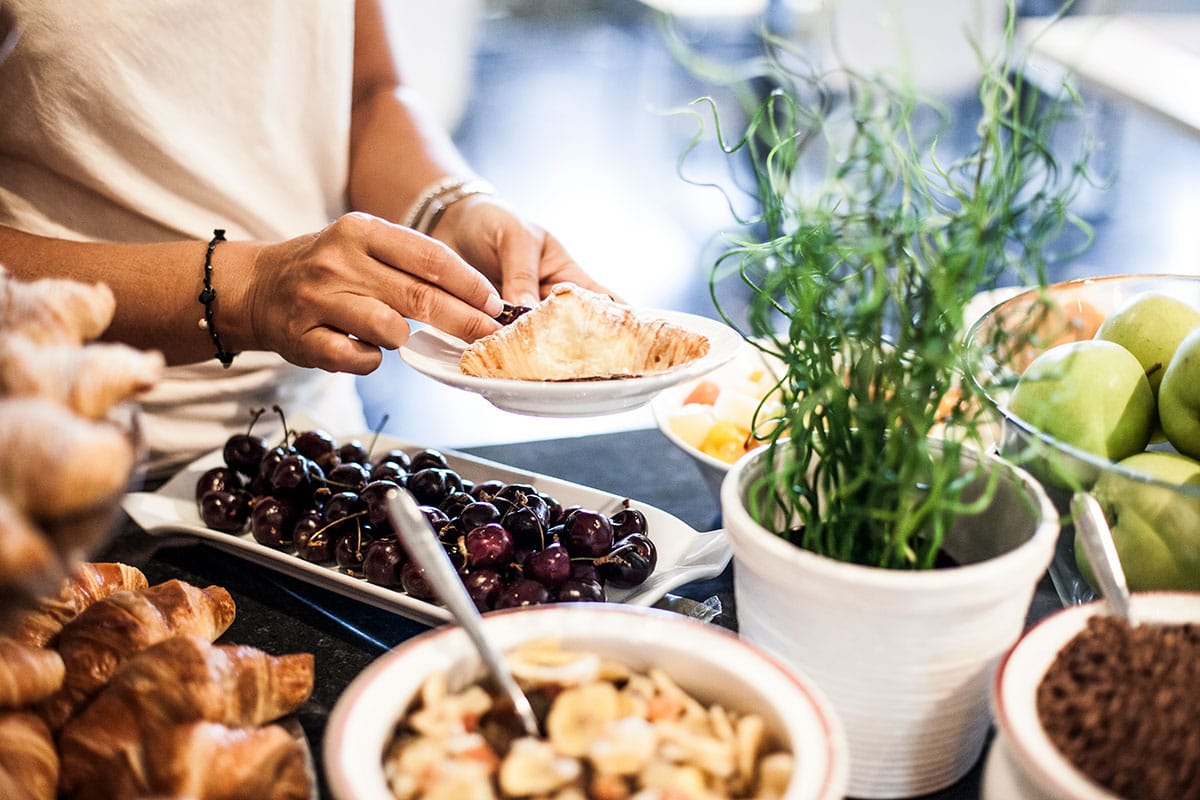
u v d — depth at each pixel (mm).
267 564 922
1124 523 666
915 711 583
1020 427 667
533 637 565
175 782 541
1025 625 779
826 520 627
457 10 4934
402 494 616
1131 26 3049
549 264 1169
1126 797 482
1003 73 558
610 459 1125
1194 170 3879
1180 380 737
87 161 1157
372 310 913
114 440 424
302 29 1255
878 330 582
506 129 4984
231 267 1001
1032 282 806
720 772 502
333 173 1358
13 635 668
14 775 548
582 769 509
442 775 497
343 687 747
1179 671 523
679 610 822
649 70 5148
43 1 1080
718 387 1070
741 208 3711
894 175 558
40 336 497
